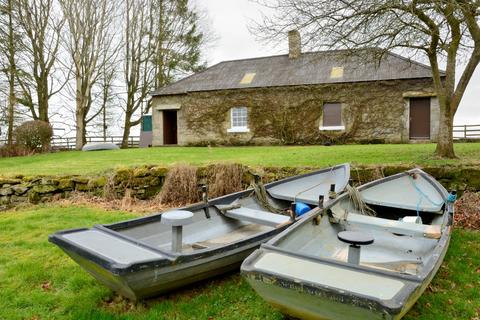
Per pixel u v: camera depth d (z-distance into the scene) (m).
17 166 12.36
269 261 3.03
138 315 3.54
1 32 20.94
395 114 17.47
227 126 20.77
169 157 12.48
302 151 12.94
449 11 7.19
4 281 4.30
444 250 3.51
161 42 27.59
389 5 7.14
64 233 3.81
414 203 5.70
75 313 3.58
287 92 19.42
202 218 5.24
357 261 3.17
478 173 7.18
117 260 3.18
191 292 4.09
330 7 7.99
